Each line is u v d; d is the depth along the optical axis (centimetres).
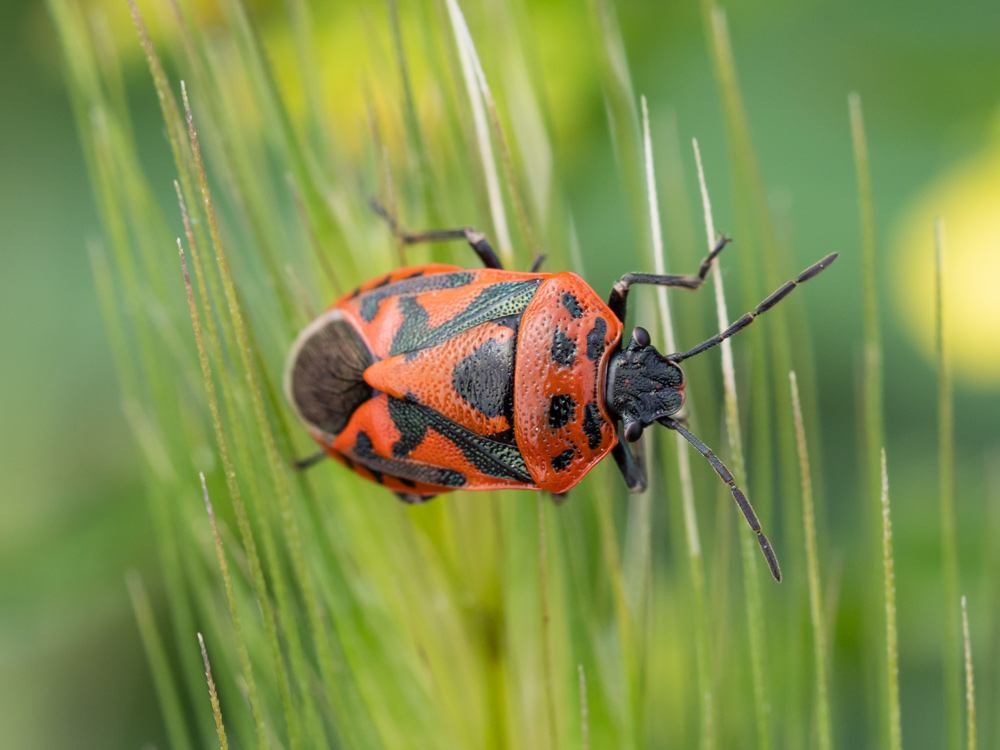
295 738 6
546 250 6
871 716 6
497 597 6
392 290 6
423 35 6
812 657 6
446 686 6
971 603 7
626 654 6
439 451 6
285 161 6
